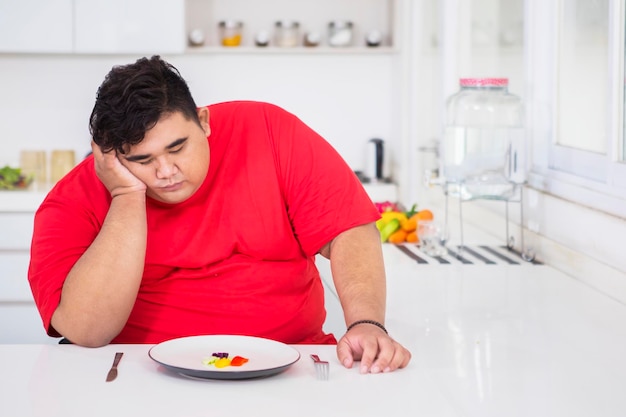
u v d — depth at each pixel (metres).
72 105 4.34
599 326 1.80
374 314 1.54
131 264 1.55
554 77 2.61
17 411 1.22
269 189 1.68
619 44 2.17
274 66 4.44
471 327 1.79
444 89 3.46
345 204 1.67
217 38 4.39
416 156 3.99
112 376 1.36
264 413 1.22
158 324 1.69
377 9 4.48
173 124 1.46
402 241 2.99
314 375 1.39
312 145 1.70
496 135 2.74
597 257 2.19
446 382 1.40
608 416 1.25
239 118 1.71
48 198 1.67
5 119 4.33
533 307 1.98
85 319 1.53
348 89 4.49
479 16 3.27
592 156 2.36
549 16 2.64
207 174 1.66
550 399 1.32
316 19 4.45
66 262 1.60
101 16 4.00
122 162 1.52
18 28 3.97
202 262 1.67
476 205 3.18
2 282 3.87
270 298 1.69
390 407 1.25
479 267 2.48
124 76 1.45
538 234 2.59
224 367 1.38
